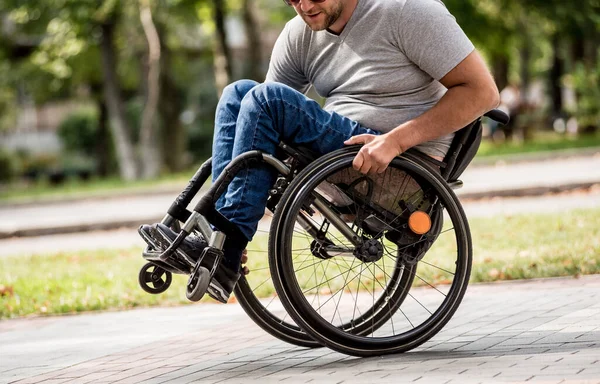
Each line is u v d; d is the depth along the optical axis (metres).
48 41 42.47
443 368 5.11
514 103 45.06
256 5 41.78
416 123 5.62
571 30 37.84
